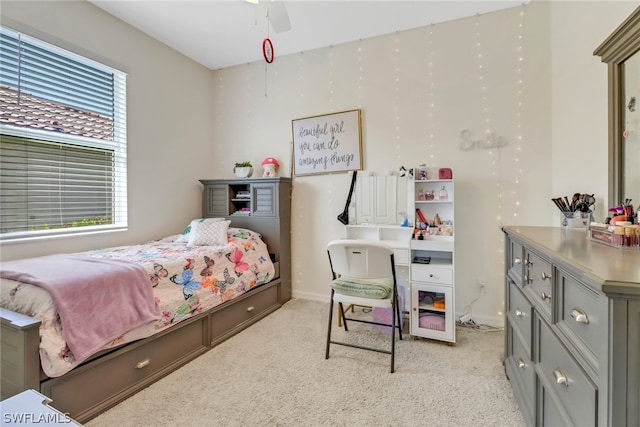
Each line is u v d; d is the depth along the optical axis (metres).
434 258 2.59
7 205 2.13
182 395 1.68
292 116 3.36
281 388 1.74
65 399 1.41
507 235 1.81
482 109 2.60
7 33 2.11
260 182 3.24
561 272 1.02
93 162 2.63
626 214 1.26
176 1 2.48
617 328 0.69
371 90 2.99
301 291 3.36
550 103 2.41
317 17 2.65
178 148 3.35
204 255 2.35
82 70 2.53
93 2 2.51
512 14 2.51
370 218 2.89
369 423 1.46
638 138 1.38
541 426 1.22
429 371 1.90
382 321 2.70
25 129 2.20
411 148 2.84
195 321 2.11
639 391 0.68
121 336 1.63
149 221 3.05
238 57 3.45
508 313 1.78
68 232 2.43
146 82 3.00
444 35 2.71
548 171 2.42
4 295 1.53
